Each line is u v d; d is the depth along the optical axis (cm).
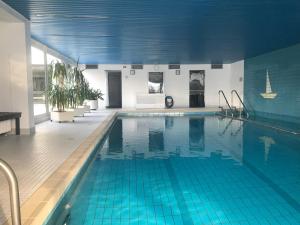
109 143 731
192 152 629
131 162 548
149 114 1414
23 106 681
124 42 940
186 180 441
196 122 1145
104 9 558
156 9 561
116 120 1216
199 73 1736
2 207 272
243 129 956
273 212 329
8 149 519
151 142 743
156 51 1150
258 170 491
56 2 512
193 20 653
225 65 1744
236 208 340
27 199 289
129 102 1722
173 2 517
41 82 986
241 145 701
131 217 319
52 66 934
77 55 1272
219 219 313
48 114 1027
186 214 325
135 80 1714
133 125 1063
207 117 1317
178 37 858
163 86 1727
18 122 671
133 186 415
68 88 1002
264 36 858
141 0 502
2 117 593
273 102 1224
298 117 1042
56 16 611
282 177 453
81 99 1127
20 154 480
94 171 489
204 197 373
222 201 360
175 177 455
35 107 951
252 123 1091
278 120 1127
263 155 598
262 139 779
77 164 418
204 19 645
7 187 323
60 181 343
